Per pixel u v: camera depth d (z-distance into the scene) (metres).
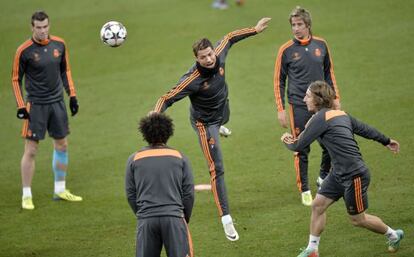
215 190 29.23
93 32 59.53
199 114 29.62
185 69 51.47
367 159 36.62
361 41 52.03
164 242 23.73
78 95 49.41
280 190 34.69
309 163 37.47
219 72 28.89
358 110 42.38
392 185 33.50
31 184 37.94
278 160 38.16
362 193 25.89
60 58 35.22
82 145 42.34
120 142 42.31
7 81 52.34
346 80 46.69
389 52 49.84
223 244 29.70
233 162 38.38
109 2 66.50
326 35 53.59
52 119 35.16
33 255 29.88
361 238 29.17
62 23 61.66
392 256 27.30
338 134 25.75
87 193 36.25
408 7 56.84
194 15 61.03
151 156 24.16
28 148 34.94
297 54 32.44
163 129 24.38
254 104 45.59
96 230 32.03
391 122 40.31
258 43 54.34
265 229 30.70
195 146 41.00
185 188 24.25
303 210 32.25
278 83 33.06
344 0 60.16
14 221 33.44
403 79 45.72
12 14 64.56
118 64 53.75
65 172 35.78
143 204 23.80
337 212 31.88
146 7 64.25
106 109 47.03
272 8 60.44
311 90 26.48
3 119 47.00
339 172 25.95
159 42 56.50
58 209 34.56
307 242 29.14
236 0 61.91
